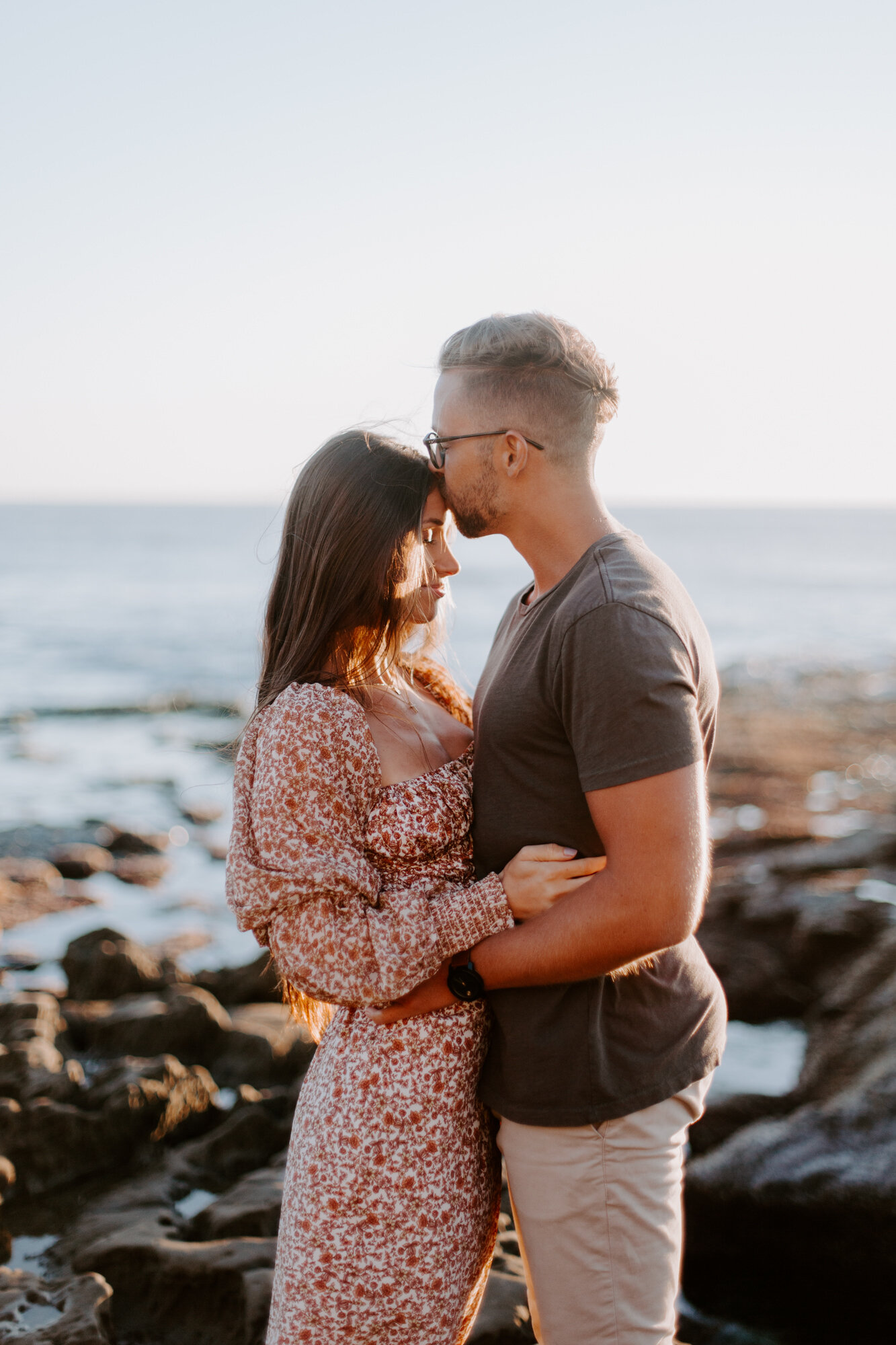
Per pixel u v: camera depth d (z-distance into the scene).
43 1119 4.09
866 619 46.50
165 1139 4.35
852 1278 3.36
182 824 13.20
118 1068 4.57
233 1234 3.45
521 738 2.01
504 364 2.05
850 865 9.38
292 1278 2.05
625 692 1.78
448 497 2.20
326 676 2.16
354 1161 2.01
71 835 12.04
